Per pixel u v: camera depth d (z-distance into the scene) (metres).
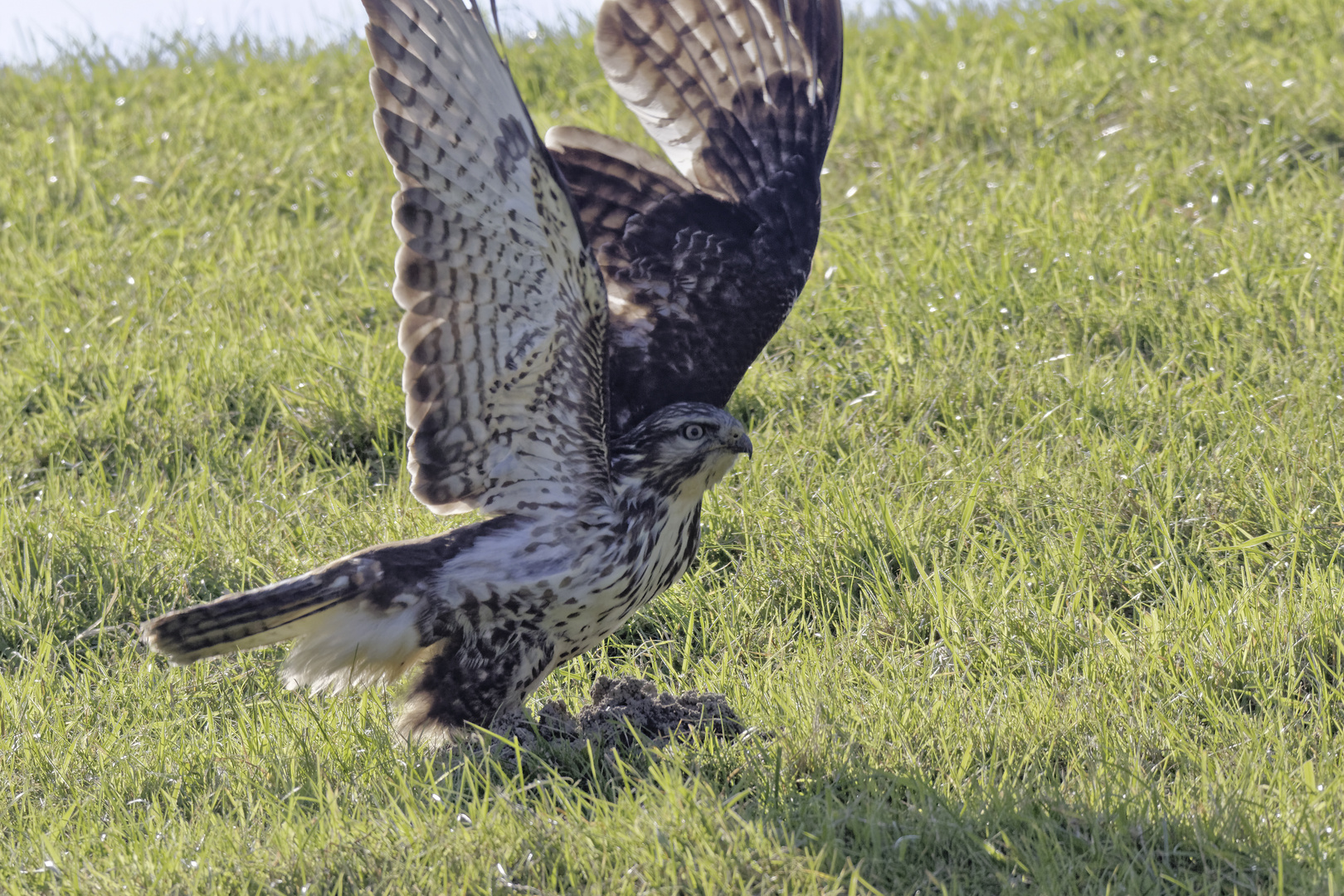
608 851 7.41
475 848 7.51
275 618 8.27
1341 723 8.61
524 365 8.19
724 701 9.09
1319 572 9.98
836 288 15.78
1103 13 24.02
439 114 7.52
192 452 13.96
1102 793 7.80
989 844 7.36
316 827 7.99
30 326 16.56
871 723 8.80
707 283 9.92
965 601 10.33
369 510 12.24
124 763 9.03
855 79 22.77
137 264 17.97
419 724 8.88
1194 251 15.40
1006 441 12.39
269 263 17.81
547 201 7.55
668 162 10.08
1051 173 18.30
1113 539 11.04
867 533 11.34
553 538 8.60
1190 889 6.98
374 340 15.34
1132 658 9.27
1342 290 14.06
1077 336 14.34
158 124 22.78
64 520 12.25
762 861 7.21
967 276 15.53
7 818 8.47
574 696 9.87
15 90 25.66
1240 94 19.34
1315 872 7.05
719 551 11.69
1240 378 13.10
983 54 23.45
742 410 13.88
